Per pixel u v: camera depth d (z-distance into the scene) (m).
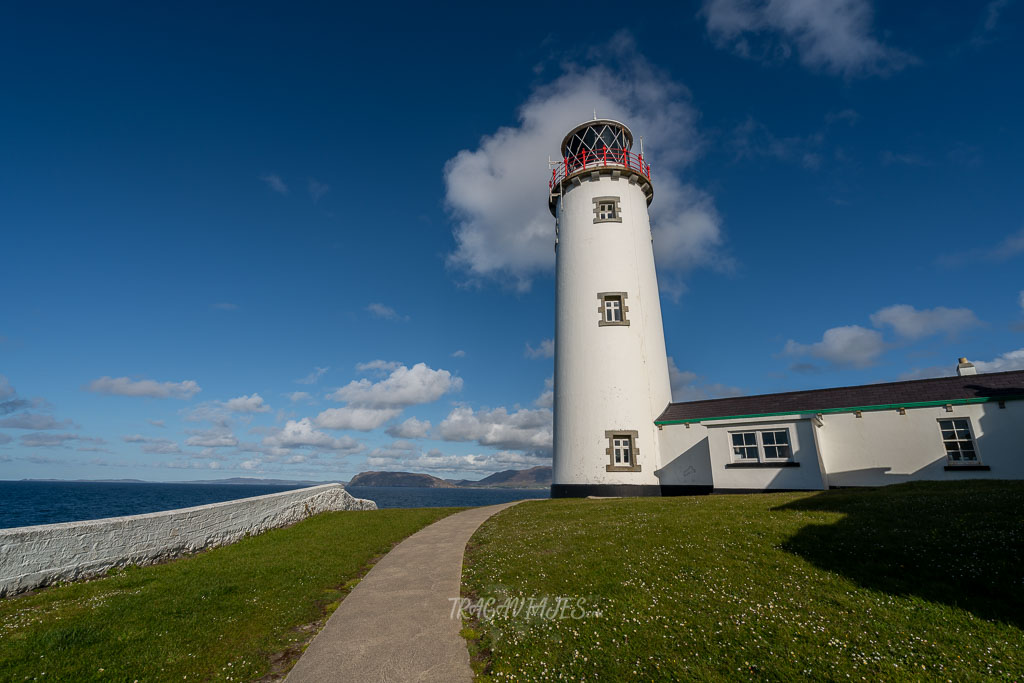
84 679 6.63
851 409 22.09
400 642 7.80
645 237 29.97
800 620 7.52
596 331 27.22
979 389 20.34
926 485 17.89
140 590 10.44
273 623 8.90
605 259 28.34
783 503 16.02
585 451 25.78
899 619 7.41
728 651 6.74
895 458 21.02
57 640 7.65
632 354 26.66
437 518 21.30
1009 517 11.32
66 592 10.29
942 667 6.11
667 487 25.17
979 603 7.78
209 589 10.61
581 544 12.75
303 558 13.58
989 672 5.96
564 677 6.31
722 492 23.19
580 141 31.91
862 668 6.16
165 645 7.78
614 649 6.94
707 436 24.52
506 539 14.66
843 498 16.00
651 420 26.17
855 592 8.46
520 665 6.70
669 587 9.14
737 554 10.79
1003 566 8.84
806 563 9.96
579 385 26.88
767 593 8.62
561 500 23.72
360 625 8.53
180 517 14.27
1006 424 19.30
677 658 6.61
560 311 29.31
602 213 29.38
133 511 57.22
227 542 16.09
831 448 22.33
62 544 11.07
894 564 9.54
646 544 12.10
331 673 6.79
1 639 7.64
